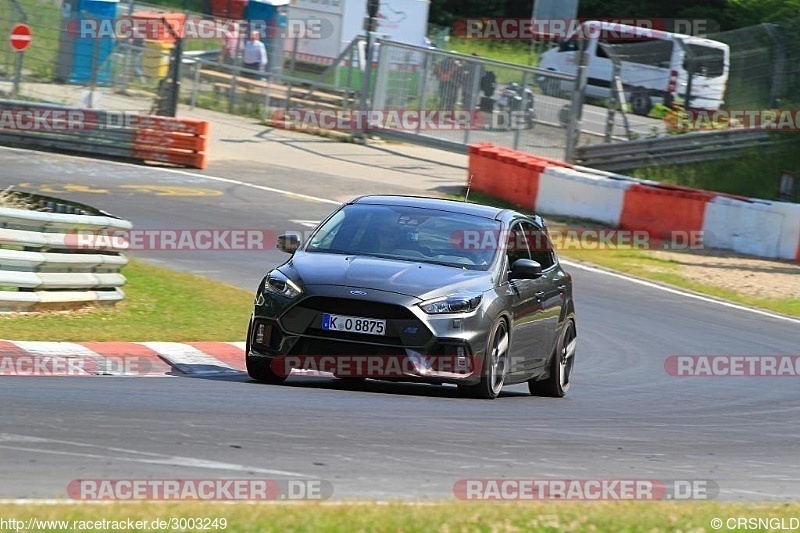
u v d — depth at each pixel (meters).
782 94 99.94
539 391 39.28
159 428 25.05
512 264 35.72
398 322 31.38
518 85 99.81
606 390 41.47
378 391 34.47
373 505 19.14
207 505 18.30
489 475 23.86
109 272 46.47
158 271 55.28
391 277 32.44
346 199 83.69
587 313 58.81
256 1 120.94
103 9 107.94
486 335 32.62
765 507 22.31
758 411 39.69
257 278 58.12
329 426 27.09
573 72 131.25
